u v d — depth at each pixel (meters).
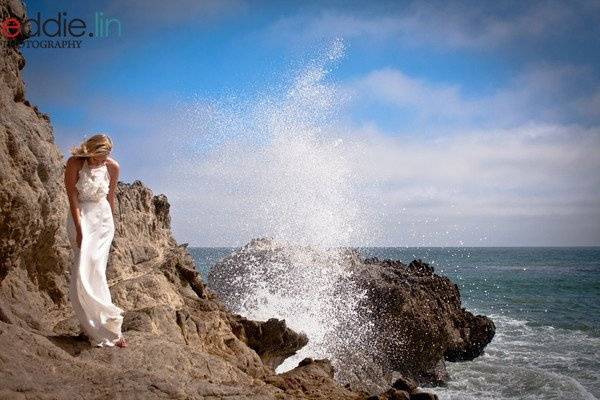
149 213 10.41
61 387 4.20
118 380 4.54
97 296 5.48
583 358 19.61
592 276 66.88
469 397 14.70
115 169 5.85
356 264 18.06
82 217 5.45
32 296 6.70
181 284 9.62
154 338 6.12
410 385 7.00
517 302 40.38
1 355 4.24
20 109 6.77
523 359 19.38
